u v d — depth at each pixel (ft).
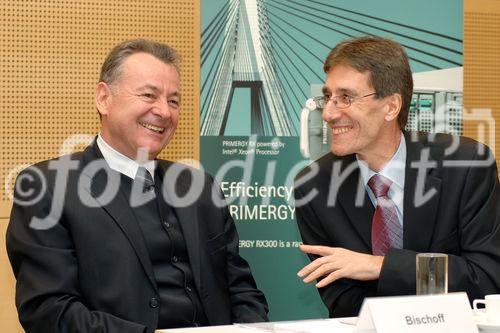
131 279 8.27
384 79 8.74
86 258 8.27
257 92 11.77
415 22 12.25
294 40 11.85
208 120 11.71
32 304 8.07
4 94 11.25
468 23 12.67
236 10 11.76
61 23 11.43
